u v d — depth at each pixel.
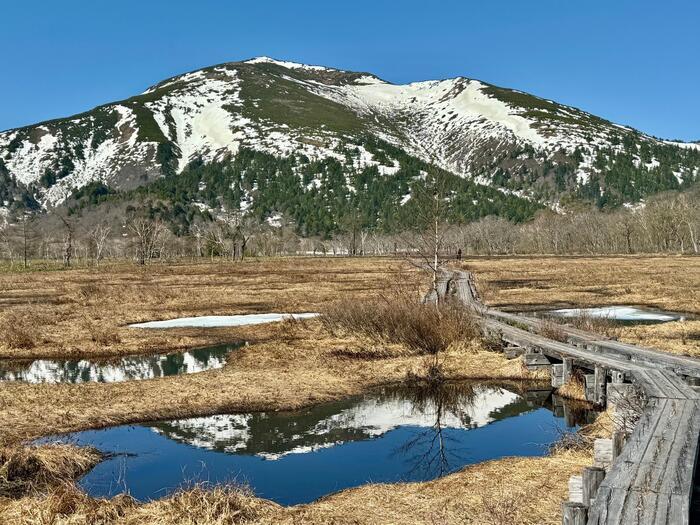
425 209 30.41
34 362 21.73
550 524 7.79
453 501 8.78
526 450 11.87
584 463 10.26
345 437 12.84
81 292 41.97
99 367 20.77
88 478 10.39
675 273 54.41
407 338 21.66
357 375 18.06
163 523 7.74
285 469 10.83
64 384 16.95
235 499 8.40
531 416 14.41
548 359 18.86
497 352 20.77
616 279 49.66
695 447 7.34
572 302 36.34
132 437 12.83
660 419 8.90
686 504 5.64
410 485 9.62
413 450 11.91
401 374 18.14
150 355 22.95
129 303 37.75
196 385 16.77
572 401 15.78
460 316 22.50
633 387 12.85
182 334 26.72
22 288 49.38
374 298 25.61
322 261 94.12
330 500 9.04
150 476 10.48
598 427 12.21
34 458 10.38
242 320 31.17
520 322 23.12
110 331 26.47
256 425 13.70
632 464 6.75
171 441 12.55
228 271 69.12
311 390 16.42
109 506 8.12
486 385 17.47
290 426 13.62
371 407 15.26
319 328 25.38
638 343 20.58
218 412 14.63
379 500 8.95
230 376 17.83
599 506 5.70
